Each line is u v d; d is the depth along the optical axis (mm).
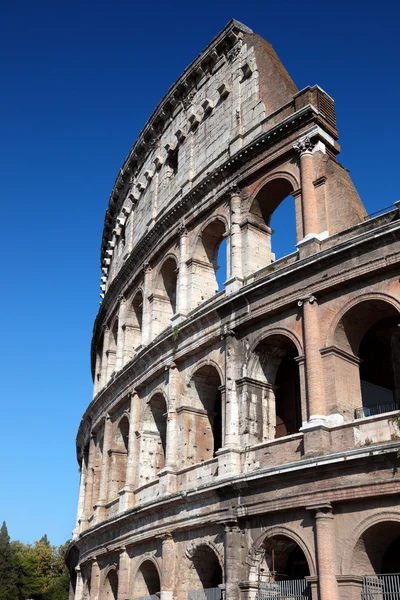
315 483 34312
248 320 42125
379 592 31453
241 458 39938
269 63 50938
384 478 31641
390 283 35750
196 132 57719
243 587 36469
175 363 48750
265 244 47188
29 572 158000
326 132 44531
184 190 56250
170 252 55594
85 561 60000
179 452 46156
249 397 41281
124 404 58656
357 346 38375
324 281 38094
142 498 49531
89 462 68125
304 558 39938
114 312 69250
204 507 40688
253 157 47688
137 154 70000
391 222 35688
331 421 35531
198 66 58938
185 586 41781
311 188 42469
